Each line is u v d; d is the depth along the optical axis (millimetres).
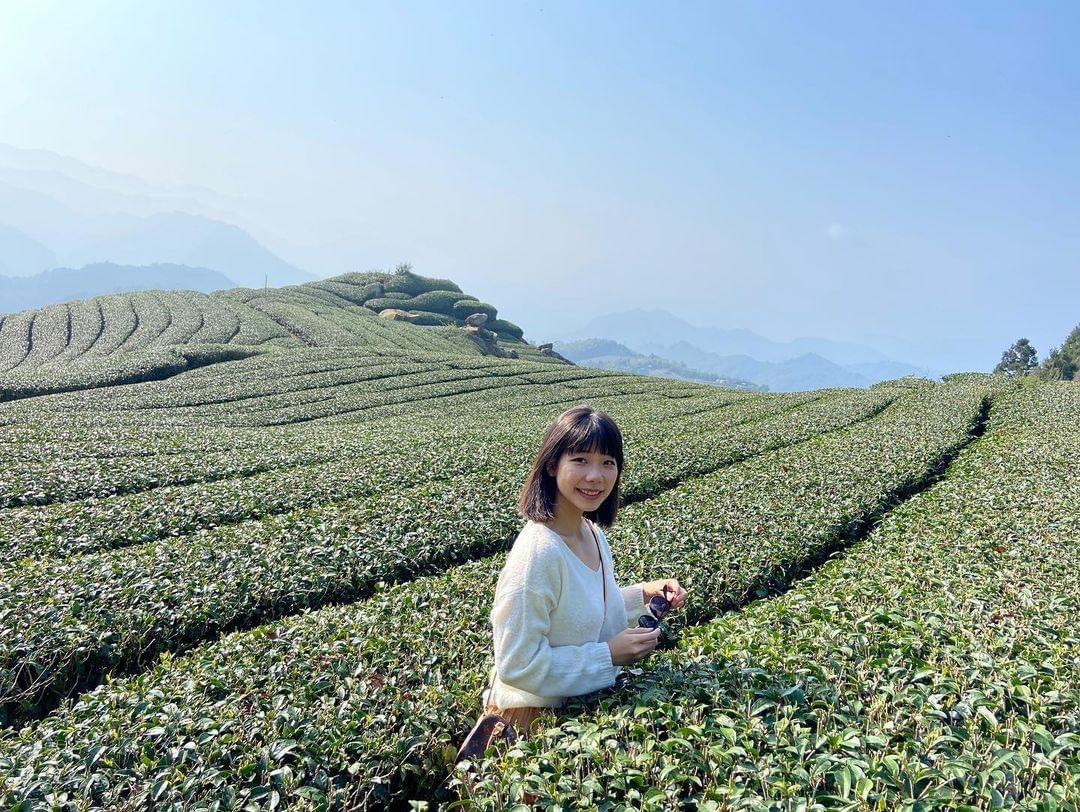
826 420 21406
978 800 3115
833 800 3209
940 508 10664
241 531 9984
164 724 4527
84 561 8648
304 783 3998
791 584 8398
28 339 48656
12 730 5555
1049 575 6957
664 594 4445
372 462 15664
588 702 4039
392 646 5781
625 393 36781
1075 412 20219
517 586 3600
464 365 41906
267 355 40250
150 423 23328
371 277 89000
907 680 4242
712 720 3742
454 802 3523
